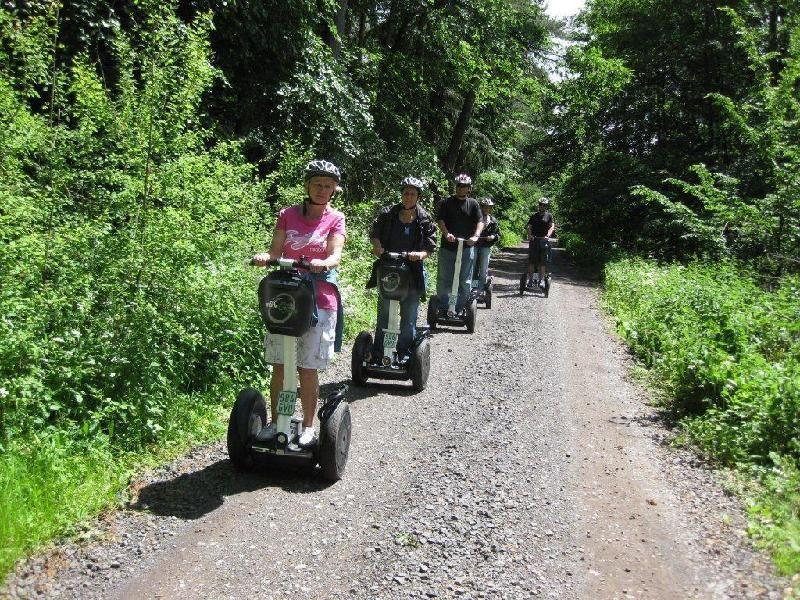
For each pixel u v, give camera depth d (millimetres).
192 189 5953
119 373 4945
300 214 4664
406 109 21703
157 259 5250
